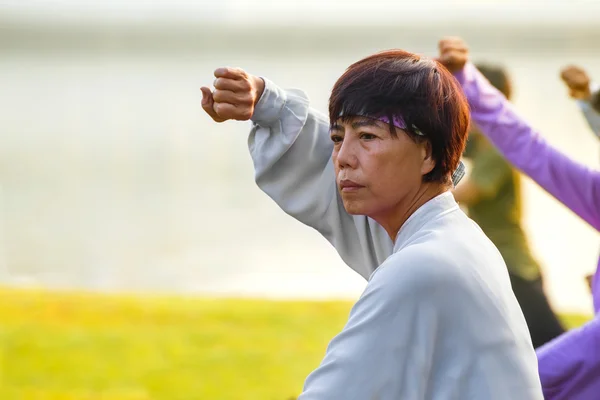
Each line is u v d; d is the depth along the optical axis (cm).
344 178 556
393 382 514
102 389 1691
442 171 559
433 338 519
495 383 524
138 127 6838
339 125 560
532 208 3344
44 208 3912
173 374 1762
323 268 2808
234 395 1641
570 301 2292
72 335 2038
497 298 535
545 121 5541
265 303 2356
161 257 3017
